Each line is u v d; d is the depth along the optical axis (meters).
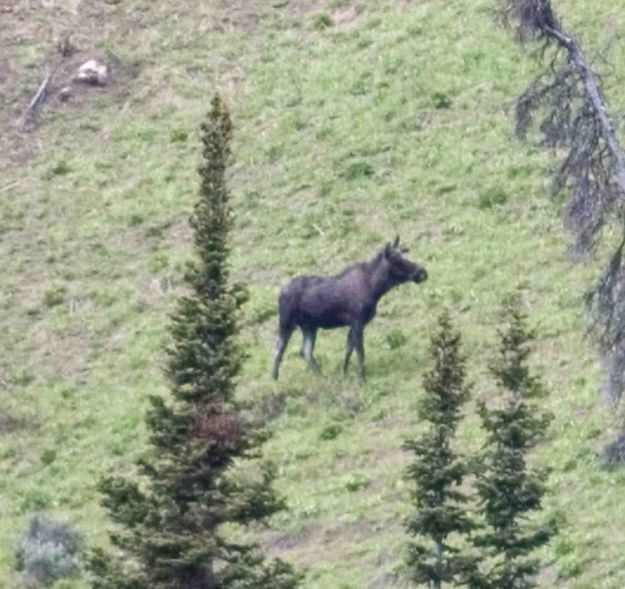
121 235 95.06
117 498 50.97
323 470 74.25
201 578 50.16
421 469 52.41
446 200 91.44
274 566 51.06
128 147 101.88
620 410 71.56
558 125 58.44
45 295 91.12
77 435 81.06
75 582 70.88
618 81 96.12
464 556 54.31
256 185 95.56
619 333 58.31
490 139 94.94
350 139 97.31
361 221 91.31
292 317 79.62
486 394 75.81
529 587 53.25
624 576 62.44
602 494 67.75
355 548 68.56
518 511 52.78
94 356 86.56
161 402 50.72
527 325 80.00
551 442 72.00
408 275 78.25
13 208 98.50
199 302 51.56
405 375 78.94
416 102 99.06
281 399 78.75
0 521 76.00
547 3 58.69
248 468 74.69
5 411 83.00
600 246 84.25
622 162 57.44
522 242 86.88
